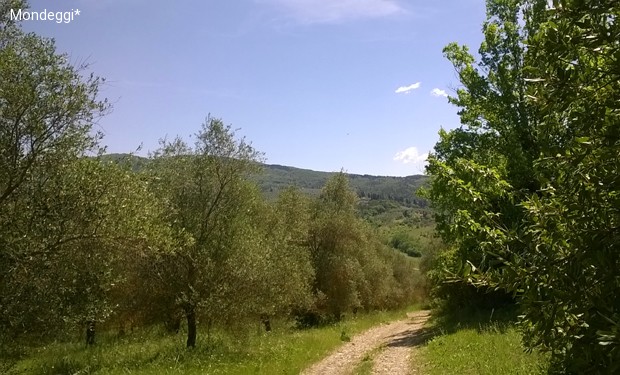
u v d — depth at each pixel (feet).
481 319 69.36
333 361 57.98
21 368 46.11
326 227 121.49
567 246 9.78
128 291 56.29
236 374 44.75
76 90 31.55
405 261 209.15
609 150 9.14
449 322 80.07
